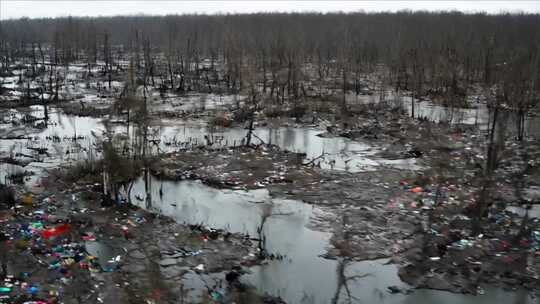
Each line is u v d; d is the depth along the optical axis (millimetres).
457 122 40844
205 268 16562
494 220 20109
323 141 34875
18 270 15297
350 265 17094
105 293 14570
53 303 13781
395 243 18516
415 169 27922
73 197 21734
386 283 16047
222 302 14602
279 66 59156
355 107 46500
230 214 21422
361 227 19922
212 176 25953
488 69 53000
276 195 23641
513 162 28609
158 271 16156
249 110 43500
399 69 60750
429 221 20266
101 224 19250
